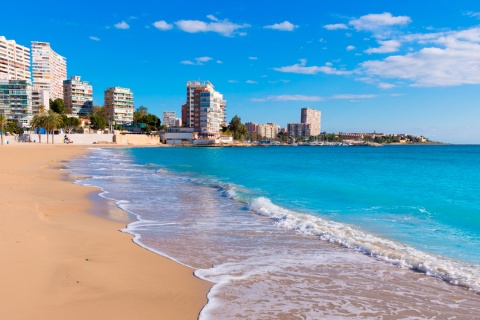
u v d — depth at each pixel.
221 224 11.29
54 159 45.47
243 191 19.52
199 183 23.53
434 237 9.61
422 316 5.15
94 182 22.58
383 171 35.12
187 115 178.62
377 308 5.39
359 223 11.43
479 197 17.38
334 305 5.48
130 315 4.84
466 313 5.25
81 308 4.96
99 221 11.26
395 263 7.47
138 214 12.80
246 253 8.15
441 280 6.52
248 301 5.54
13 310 4.79
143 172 31.83
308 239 9.47
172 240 9.20
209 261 7.52
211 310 5.16
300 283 6.36
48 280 5.87
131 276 6.34
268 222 11.62
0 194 15.14
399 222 11.59
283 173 32.44
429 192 19.25
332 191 19.66
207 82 175.25
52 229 9.45
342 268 7.18
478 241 9.17
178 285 6.06
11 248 7.43
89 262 6.93
